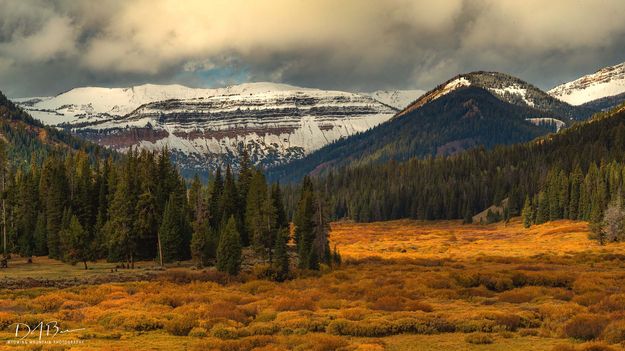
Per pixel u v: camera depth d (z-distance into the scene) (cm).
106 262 9781
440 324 3791
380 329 3688
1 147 10588
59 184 10938
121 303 5153
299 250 8856
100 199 11338
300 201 10331
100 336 3638
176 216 9969
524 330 3609
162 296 5381
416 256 11119
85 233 8950
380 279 6638
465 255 10950
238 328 3903
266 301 5216
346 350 3120
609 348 2847
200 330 3728
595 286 5494
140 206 9975
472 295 5434
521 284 6109
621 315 3603
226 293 6003
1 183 10569
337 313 4425
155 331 3878
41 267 8825
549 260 8938
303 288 6512
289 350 3191
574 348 2891
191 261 9944
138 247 10075
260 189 11300
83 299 5503
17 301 5212
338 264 9044
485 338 3366
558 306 4438
